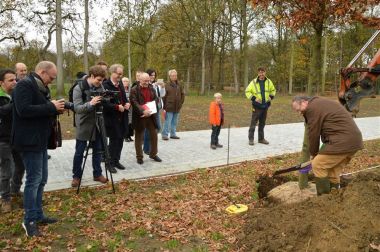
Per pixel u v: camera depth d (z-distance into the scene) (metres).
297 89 49.25
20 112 4.59
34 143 4.78
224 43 36.66
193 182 7.31
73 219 5.46
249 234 4.77
